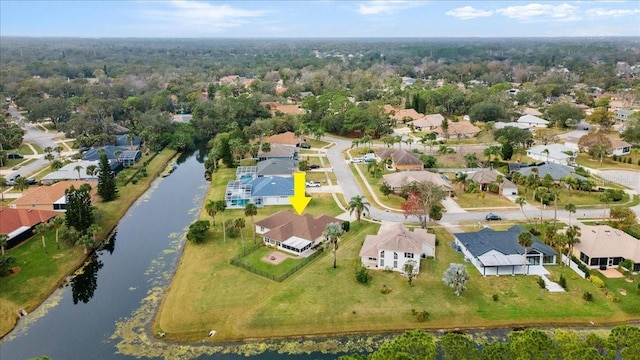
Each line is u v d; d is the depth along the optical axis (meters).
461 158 147.12
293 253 85.75
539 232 92.44
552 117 199.75
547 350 50.22
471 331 64.50
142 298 74.44
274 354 60.59
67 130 189.62
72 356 60.59
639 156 151.88
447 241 90.56
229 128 193.88
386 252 78.94
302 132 186.12
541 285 73.00
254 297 71.94
